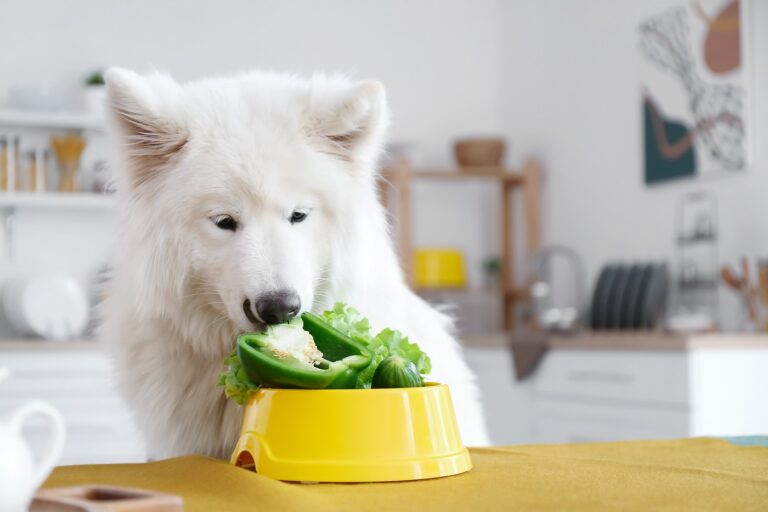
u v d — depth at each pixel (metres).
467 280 5.59
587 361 3.75
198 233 1.44
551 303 5.21
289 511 0.85
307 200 1.45
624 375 3.54
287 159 1.43
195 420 1.41
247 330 1.38
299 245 1.42
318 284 1.50
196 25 5.05
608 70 4.78
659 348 3.36
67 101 4.80
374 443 1.01
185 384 1.41
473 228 5.63
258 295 1.35
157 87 1.50
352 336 1.13
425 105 5.55
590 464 1.13
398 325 1.53
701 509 0.86
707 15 4.07
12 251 4.65
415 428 1.03
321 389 1.03
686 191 4.23
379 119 1.51
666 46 4.32
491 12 5.71
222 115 1.46
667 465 1.12
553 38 5.23
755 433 3.32
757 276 3.68
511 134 5.61
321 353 1.10
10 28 4.73
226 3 5.11
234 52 5.13
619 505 0.88
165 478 0.98
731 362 3.30
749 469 1.12
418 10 5.55
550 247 5.18
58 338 4.36
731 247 3.95
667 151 4.30
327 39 5.33
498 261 5.39
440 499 0.90
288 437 1.01
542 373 4.03
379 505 0.87
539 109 5.36
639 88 4.50
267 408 1.04
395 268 1.62
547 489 0.96
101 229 4.80
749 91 3.86
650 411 3.42
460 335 4.94
